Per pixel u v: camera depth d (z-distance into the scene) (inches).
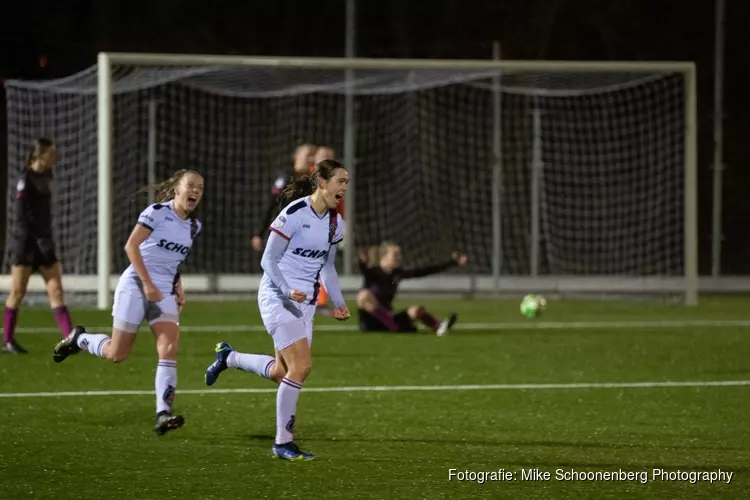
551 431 1098.7
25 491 848.9
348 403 1255.5
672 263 3267.7
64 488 858.8
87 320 2122.3
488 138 3425.2
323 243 979.3
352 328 2074.3
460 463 954.1
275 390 1332.4
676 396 1316.4
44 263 1627.7
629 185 3270.2
